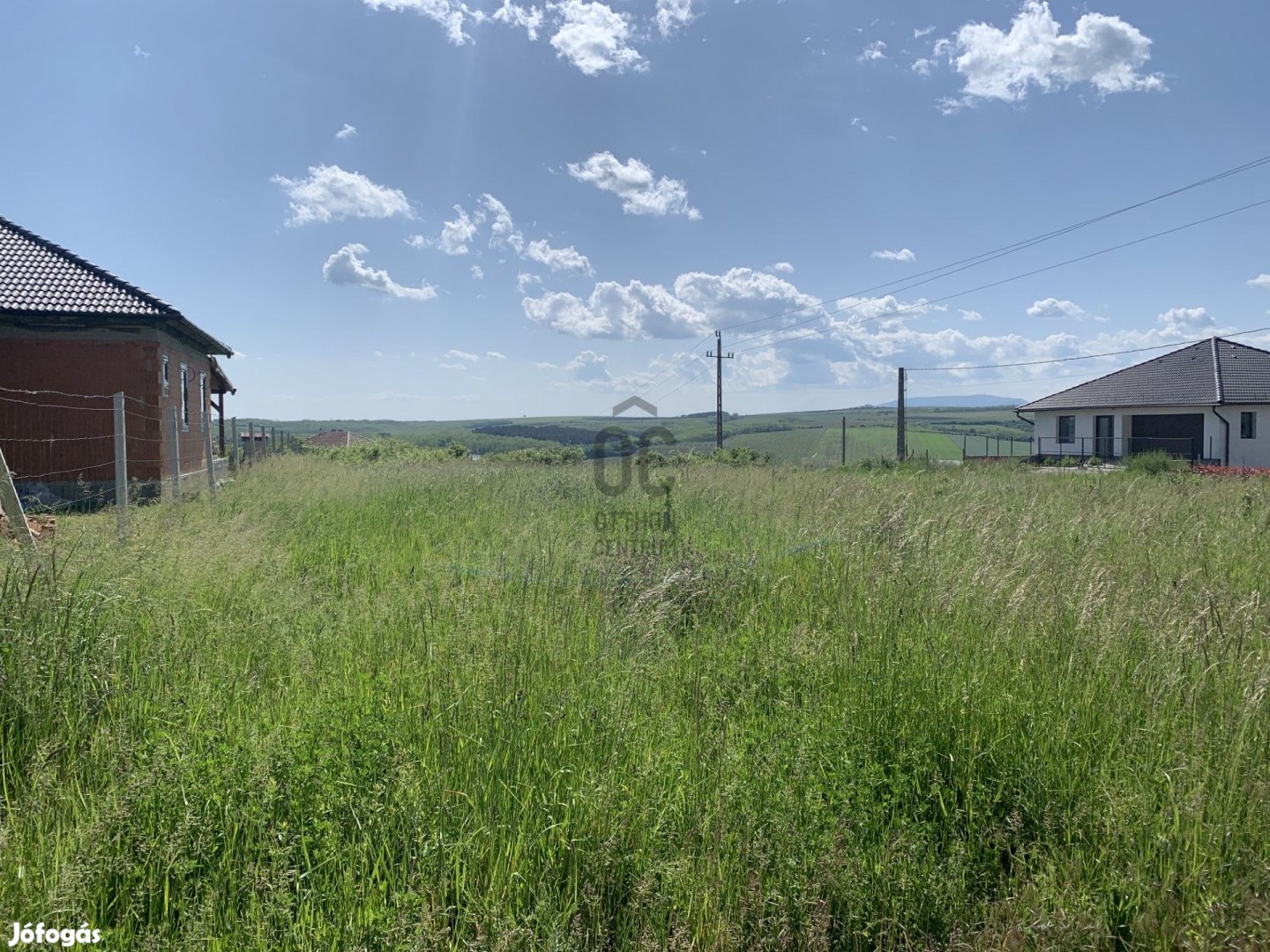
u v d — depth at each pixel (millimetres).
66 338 16734
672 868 2943
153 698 4070
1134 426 41750
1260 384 38125
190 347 21266
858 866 3031
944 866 3135
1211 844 3160
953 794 3543
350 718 3682
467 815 3152
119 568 5547
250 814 2994
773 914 2852
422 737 3617
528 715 3758
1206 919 2861
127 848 2863
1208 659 4422
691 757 3643
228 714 3934
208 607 5250
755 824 3211
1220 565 7012
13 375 16500
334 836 2947
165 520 8102
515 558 6859
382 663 4508
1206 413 38500
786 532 9117
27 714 3617
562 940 2633
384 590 6582
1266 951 2791
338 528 10156
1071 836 3314
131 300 16828
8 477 6477
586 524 10023
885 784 3611
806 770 3506
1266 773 3439
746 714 4227
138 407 17062
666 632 5121
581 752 3586
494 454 30625
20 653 3844
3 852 2764
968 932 2900
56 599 4348
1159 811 3312
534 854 3053
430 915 2619
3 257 17203
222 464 21438
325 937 2588
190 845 2893
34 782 3141
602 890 2922
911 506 9312
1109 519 9445
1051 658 4543
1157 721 3844
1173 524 9281
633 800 3242
